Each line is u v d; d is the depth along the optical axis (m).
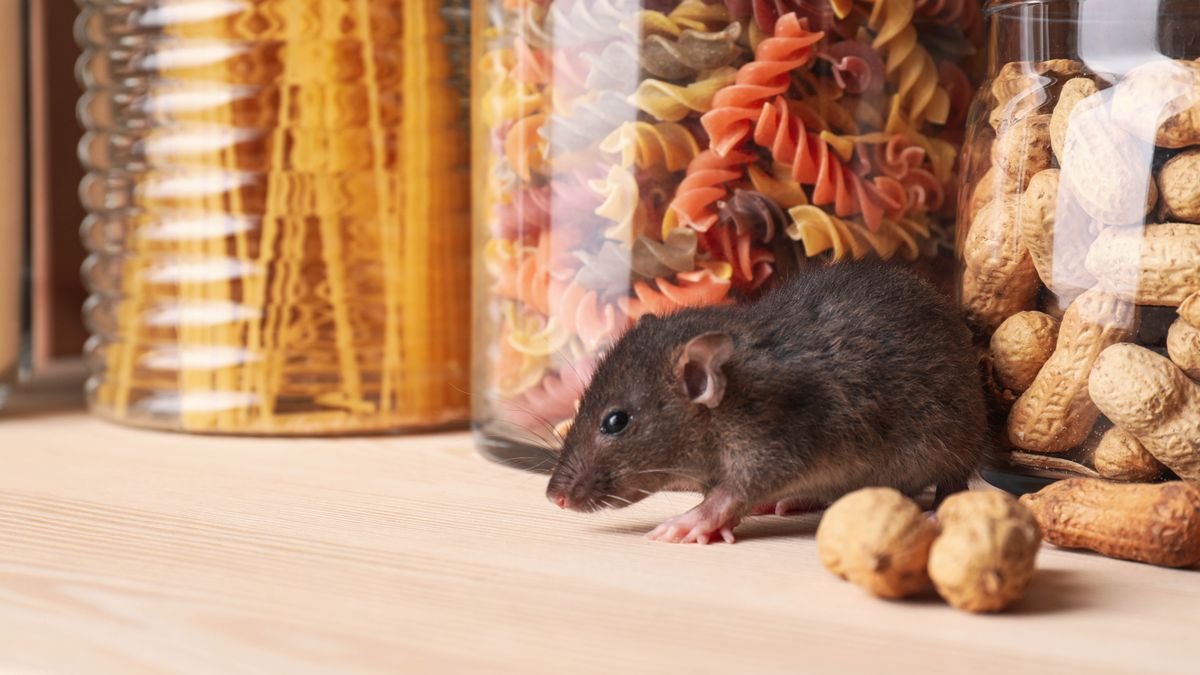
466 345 0.64
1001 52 0.53
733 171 0.55
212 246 0.62
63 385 0.75
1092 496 0.49
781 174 0.55
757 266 0.55
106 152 0.66
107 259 0.66
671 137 0.55
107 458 0.59
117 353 0.65
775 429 0.51
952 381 0.52
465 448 0.61
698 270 0.55
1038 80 0.51
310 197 0.61
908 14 0.55
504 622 0.45
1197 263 0.49
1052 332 0.52
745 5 0.54
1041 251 0.51
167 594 0.46
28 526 0.51
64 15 0.79
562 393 0.57
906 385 0.51
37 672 0.43
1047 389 0.51
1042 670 0.43
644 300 0.55
